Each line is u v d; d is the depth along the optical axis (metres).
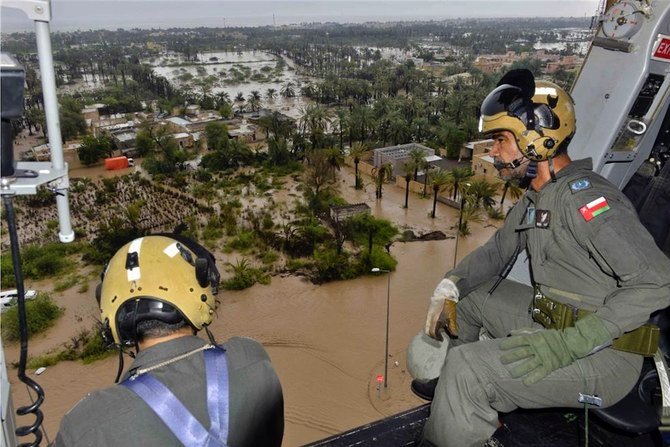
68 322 29.67
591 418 2.76
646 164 3.50
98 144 64.56
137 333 1.79
